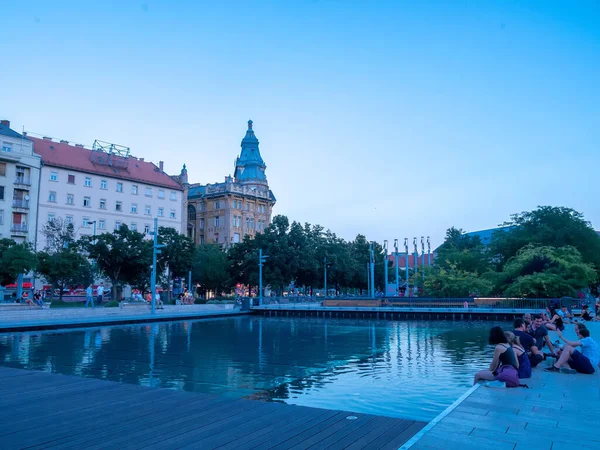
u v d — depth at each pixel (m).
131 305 46.28
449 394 13.89
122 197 78.88
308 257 72.56
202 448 7.02
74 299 66.81
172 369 18.39
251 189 100.88
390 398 13.39
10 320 35.38
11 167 64.25
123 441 7.35
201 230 99.94
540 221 61.25
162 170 89.94
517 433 7.25
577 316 39.94
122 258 51.56
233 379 16.36
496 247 64.38
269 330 37.06
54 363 19.72
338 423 8.30
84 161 75.56
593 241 57.62
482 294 56.50
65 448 7.06
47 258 50.06
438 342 28.23
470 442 6.82
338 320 50.38
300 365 19.47
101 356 21.81
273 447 7.06
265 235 71.69
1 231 62.81
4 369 13.84
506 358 10.94
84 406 9.51
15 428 8.03
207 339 29.55
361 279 95.06
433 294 58.88
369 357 21.81
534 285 49.19
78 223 72.50
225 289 77.50
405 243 78.12
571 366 12.48
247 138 108.50
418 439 6.94
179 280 76.06
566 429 7.47
